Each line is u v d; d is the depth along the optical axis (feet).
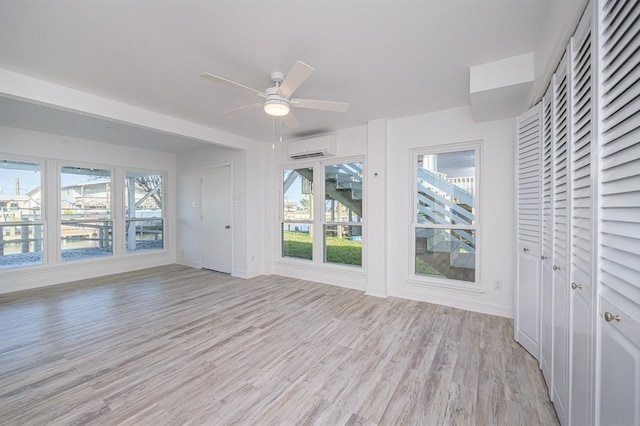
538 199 6.70
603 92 3.24
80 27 5.76
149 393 5.83
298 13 5.37
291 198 15.93
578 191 4.21
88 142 15.65
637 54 2.56
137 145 16.97
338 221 14.16
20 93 7.73
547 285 6.02
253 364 6.92
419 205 11.85
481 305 10.34
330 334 8.55
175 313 10.32
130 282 14.71
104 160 16.30
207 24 5.70
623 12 2.81
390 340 8.14
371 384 6.12
